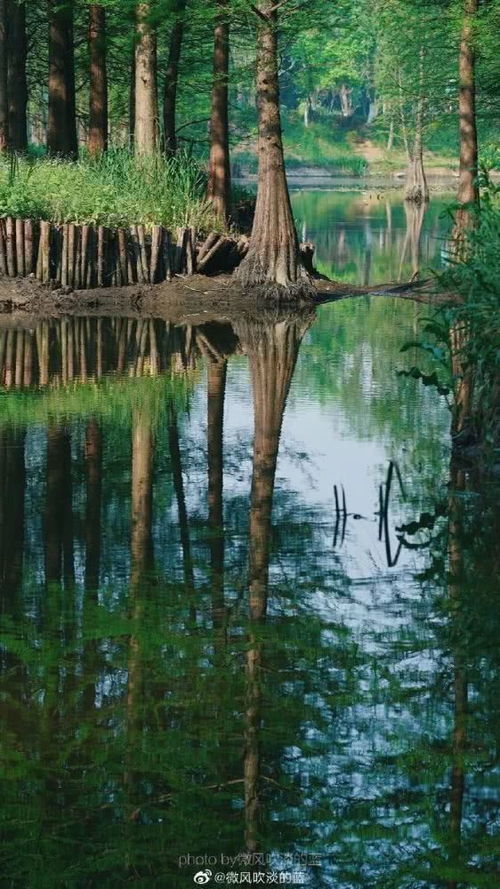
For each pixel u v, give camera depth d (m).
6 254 29.12
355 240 50.75
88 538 11.21
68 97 43.81
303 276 31.88
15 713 7.36
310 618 9.05
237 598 9.54
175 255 31.56
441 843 6.04
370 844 6.06
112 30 46.19
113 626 8.86
